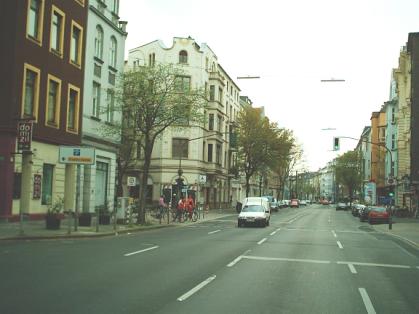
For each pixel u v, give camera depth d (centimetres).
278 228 3234
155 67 3253
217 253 1642
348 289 1041
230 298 902
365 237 2616
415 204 5984
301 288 1032
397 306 881
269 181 12256
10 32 2428
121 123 3569
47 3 2722
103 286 980
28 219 2561
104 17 3472
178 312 778
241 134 6844
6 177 2370
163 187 6012
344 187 14525
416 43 6059
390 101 8106
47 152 2767
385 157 8500
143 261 1382
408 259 1664
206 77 6419
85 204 3272
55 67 2830
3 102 2395
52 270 1163
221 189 7375
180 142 6081
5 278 1045
